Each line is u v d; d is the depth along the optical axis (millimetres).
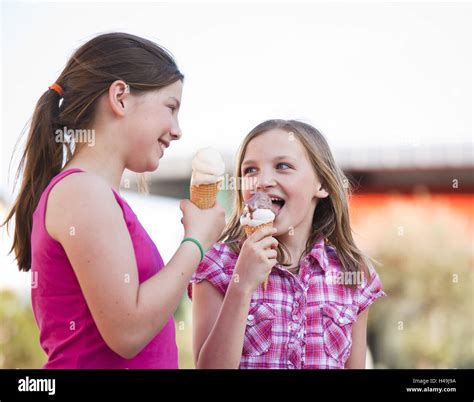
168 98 1814
